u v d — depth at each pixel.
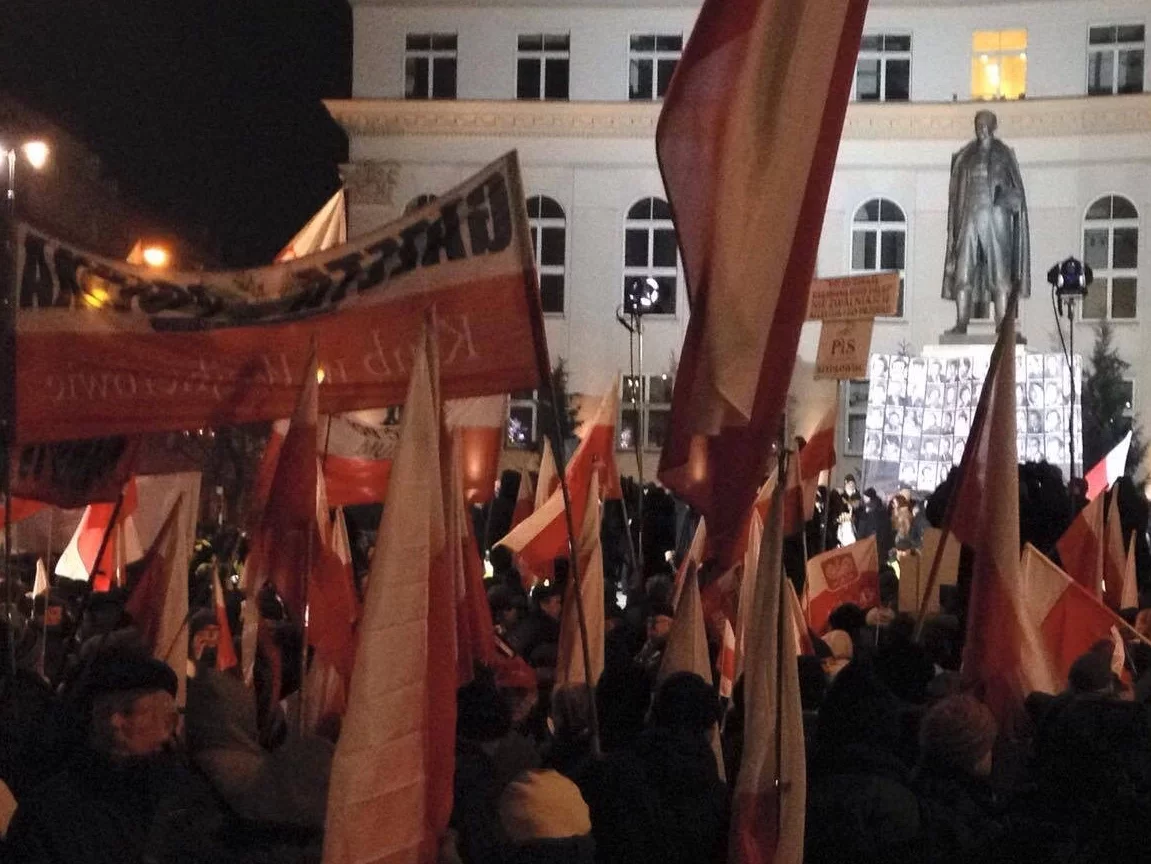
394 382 5.72
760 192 5.05
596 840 4.60
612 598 12.23
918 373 29.48
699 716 4.80
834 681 5.19
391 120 36.66
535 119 36.44
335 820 4.00
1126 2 34.91
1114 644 7.45
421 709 4.12
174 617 6.40
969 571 6.41
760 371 5.05
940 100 35.62
